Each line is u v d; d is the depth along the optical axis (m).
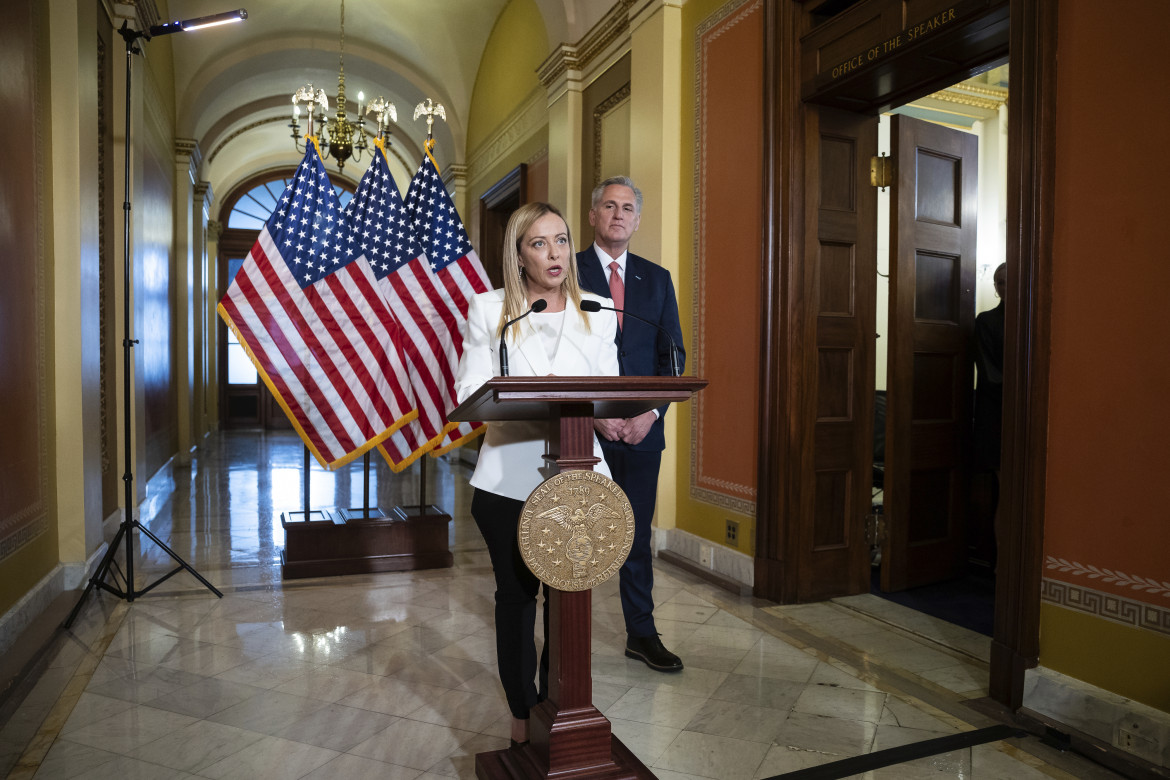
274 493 6.96
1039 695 2.34
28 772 2.03
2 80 3.04
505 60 7.97
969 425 4.14
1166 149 2.04
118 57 5.25
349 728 2.30
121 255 5.25
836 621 3.38
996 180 6.14
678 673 2.77
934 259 3.98
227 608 3.53
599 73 5.76
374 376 4.20
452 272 4.48
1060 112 2.33
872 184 3.81
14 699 2.51
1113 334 2.17
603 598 3.67
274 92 10.24
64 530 3.82
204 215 11.44
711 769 2.08
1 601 2.95
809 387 3.64
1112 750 2.11
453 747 2.18
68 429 3.80
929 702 2.53
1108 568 2.18
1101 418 2.20
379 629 3.24
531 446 1.89
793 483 3.61
